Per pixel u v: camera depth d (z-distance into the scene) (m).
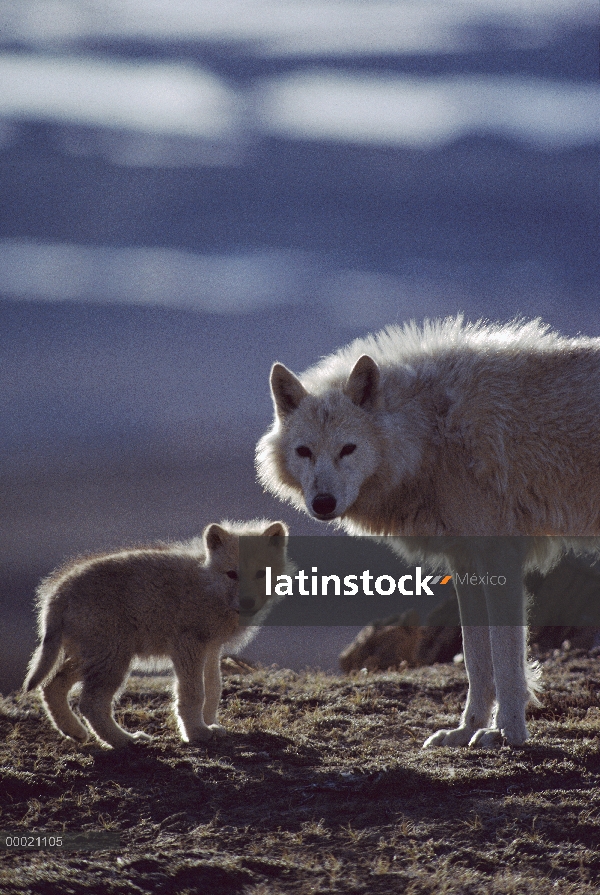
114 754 16.11
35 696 20.08
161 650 16.91
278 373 18.17
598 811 13.83
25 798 14.66
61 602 16.48
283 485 18.50
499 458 17.09
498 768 15.43
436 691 21.66
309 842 13.24
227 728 17.89
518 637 16.94
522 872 12.41
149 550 17.77
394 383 17.97
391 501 17.92
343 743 17.59
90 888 11.97
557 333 19.17
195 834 13.45
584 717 19.41
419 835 13.38
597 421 17.28
